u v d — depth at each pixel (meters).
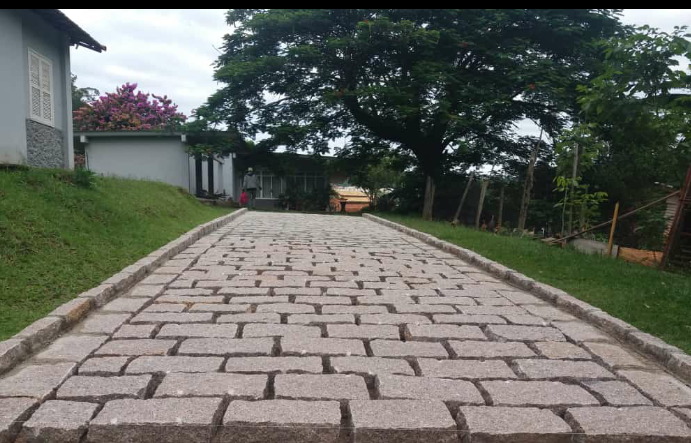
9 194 6.34
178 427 2.27
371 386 2.83
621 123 7.44
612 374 3.07
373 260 7.16
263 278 5.60
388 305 4.55
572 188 9.92
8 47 9.37
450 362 3.17
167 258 6.66
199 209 13.71
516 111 20.97
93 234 6.55
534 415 2.48
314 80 21.19
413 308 4.45
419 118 19.94
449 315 4.25
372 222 15.30
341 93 18.52
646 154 14.72
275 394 2.63
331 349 3.32
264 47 21.30
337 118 22.89
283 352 3.25
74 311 3.78
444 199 23.06
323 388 2.72
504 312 4.41
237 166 26.97
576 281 5.71
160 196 11.62
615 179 16.92
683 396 2.77
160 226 8.73
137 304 4.32
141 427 2.26
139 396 2.57
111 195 9.08
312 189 27.39
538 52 20.36
